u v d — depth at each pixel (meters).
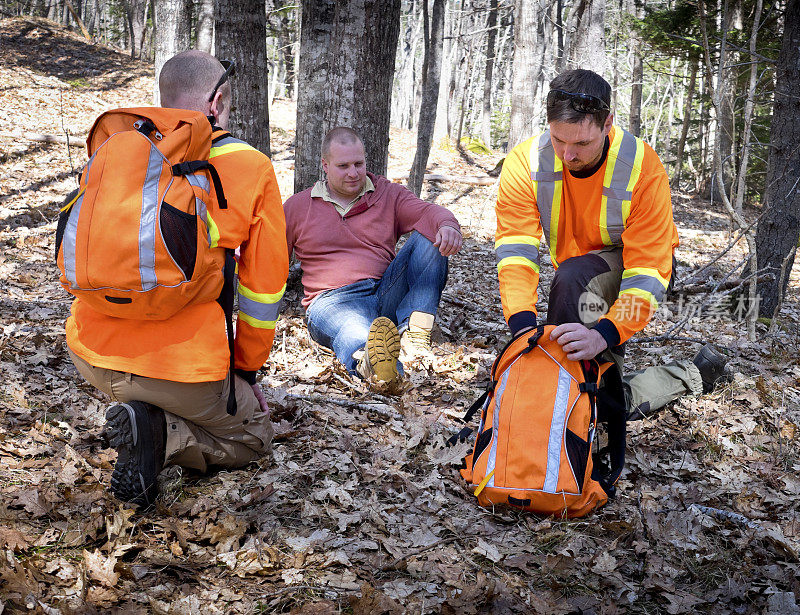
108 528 2.31
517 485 2.61
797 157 6.32
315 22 6.32
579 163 2.75
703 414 3.74
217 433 2.68
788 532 2.69
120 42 41.75
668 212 2.86
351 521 2.56
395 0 5.11
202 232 2.22
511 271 2.97
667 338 5.08
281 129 20.64
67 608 1.93
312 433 3.24
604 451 3.08
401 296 4.40
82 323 2.44
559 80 2.62
